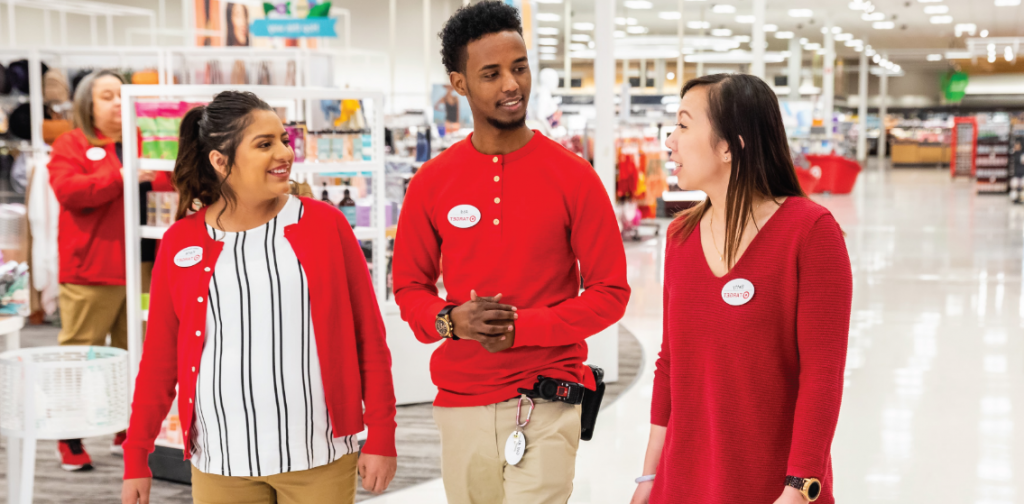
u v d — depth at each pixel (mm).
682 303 1652
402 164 6402
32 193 7121
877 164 39344
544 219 1967
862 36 27594
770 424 1560
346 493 1977
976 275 9617
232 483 1910
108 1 13859
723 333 1579
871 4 20719
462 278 2027
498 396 1993
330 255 1931
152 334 1980
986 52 31922
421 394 5168
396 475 3992
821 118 21031
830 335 1490
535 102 8008
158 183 4047
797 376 1577
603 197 1984
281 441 1869
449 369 2055
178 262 1908
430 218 2080
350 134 4426
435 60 14000
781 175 1594
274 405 1864
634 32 24875
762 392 1558
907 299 8273
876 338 6715
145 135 3848
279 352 1867
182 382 1908
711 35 25234
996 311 7707
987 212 16547
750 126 1562
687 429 1654
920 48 31375
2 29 13312
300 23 5461
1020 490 3803
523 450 1963
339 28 13664
